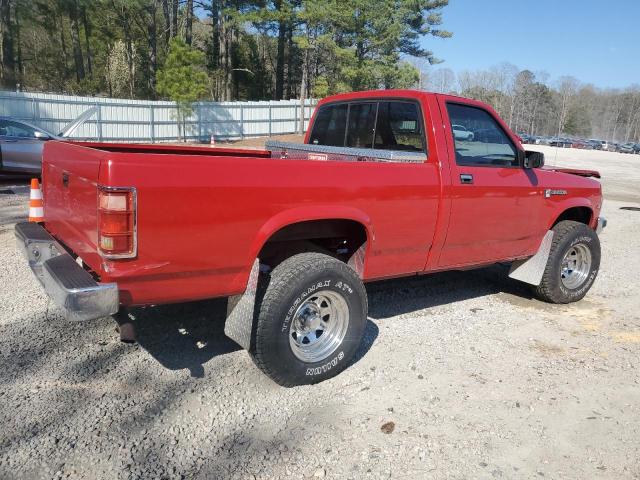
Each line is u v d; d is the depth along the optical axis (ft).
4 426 9.69
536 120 378.32
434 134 13.52
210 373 12.01
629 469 9.41
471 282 19.97
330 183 11.42
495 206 14.84
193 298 10.21
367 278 12.94
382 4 109.60
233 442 9.64
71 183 10.77
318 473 8.92
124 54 128.77
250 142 104.78
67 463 8.84
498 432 10.30
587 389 12.10
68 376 11.51
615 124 423.23
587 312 17.24
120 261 9.15
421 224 13.25
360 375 12.28
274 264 12.27
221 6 134.10
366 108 15.47
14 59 147.02
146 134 96.07
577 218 19.01
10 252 20.16
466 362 13.16
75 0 131.34
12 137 36.88
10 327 13.61
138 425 9.98
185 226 9.62
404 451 9.59
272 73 203.62
